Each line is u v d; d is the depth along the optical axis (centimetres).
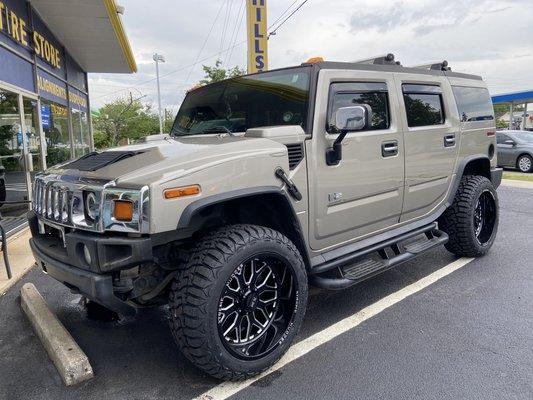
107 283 250
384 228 400
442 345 319
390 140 383
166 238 259
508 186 1120
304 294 301
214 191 261
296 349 319
